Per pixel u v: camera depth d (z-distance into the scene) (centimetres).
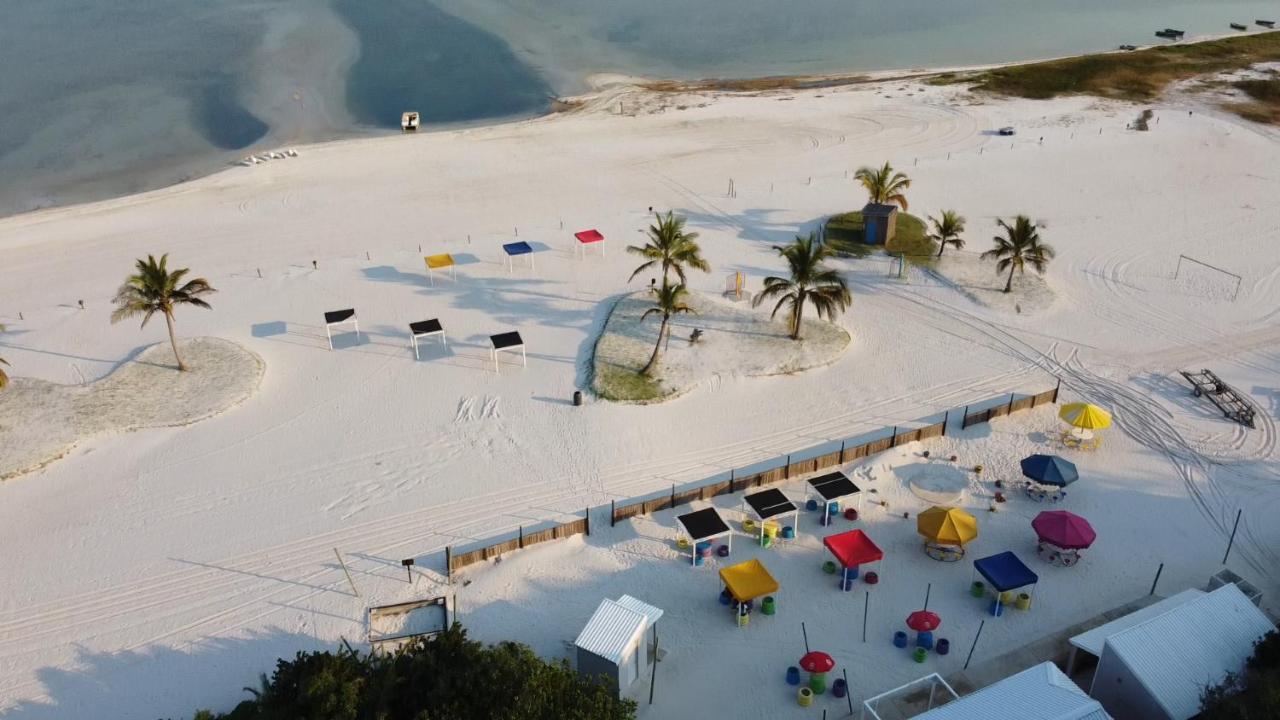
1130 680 3203
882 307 6475
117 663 3709
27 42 15025
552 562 4203
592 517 4478
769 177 8988
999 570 3856
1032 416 5203
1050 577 4062
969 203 8269
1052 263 7100
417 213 8250
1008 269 6950
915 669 3612
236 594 4044
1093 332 6094
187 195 8900
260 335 6162
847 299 5731
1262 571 4053
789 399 5400
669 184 8856
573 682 3169
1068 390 5459
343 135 10950
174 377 5659
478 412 5303
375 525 4447
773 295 6056
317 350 5969
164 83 12838
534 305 6494
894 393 5444
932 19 17425
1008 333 6097
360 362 5822
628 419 5219
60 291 6912
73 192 9412
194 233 7950
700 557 4203
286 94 12388
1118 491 4594
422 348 5972
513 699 2973
